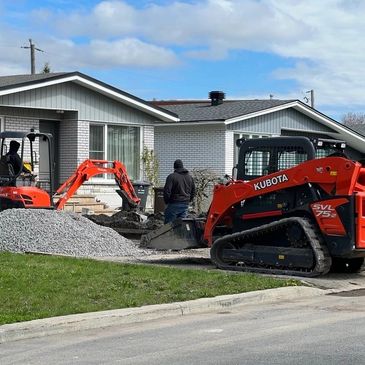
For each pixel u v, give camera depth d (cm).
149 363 710
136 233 1922
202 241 1471
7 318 862
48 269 1234
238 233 1358
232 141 2955
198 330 869
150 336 837
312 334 840
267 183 1339
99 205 2453
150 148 2719
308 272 1282
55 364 711
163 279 1167
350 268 1382
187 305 985
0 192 1750
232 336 833
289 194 1319
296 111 3259
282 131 3247
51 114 2450
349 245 1243
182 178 1648
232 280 1180
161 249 1514
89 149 2511
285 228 1316
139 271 1246
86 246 1576
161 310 956
